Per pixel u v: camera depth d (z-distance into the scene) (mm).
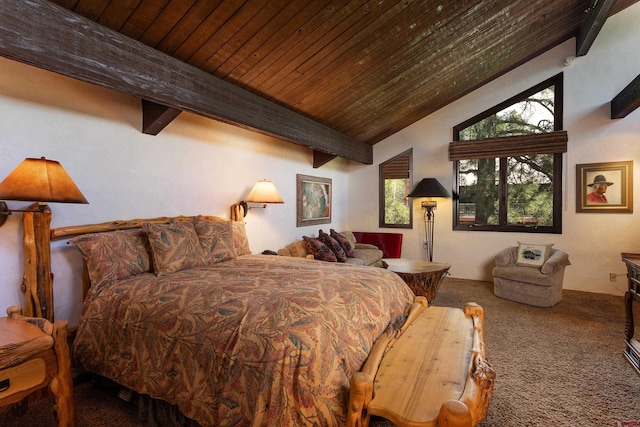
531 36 4055
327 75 3248
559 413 1879
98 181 2463
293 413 1277
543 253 4199
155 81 2178
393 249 5461
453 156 5281
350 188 6281
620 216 4281
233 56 2557
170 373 1586
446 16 2982
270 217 4262
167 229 2430
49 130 2189
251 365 1368
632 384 2174
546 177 4742
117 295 1910
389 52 3213
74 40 1744
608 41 4316
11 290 2045
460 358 1620
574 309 3748
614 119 4289
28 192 1735
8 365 1394
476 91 5137
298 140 3834
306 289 1789
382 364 1560
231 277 2119
